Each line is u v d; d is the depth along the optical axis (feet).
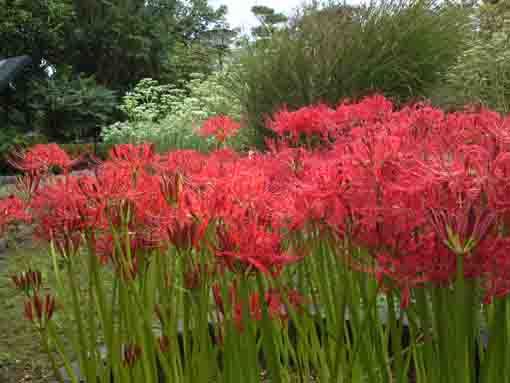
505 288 2.52
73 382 4.21
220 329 3.67
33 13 59.06
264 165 4.46
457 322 2.58
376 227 2.76
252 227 2.84
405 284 2.66
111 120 66.28
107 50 71.41
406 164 2.82
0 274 11.00
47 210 3.90
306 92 18.22
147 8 77.15
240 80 21.88
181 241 3.17
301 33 20.27
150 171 4.33
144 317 3.74
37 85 56.70
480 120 3.20
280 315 3.98
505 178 2.28
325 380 4.11
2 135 42.11
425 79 18.65
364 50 18.16
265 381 6.50
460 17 20.67
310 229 3.40
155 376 3.87
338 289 3.87
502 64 17.39
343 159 2.98
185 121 28.99
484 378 2.87
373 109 5.03
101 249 4.19
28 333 9.66
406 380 3.60
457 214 2.35
